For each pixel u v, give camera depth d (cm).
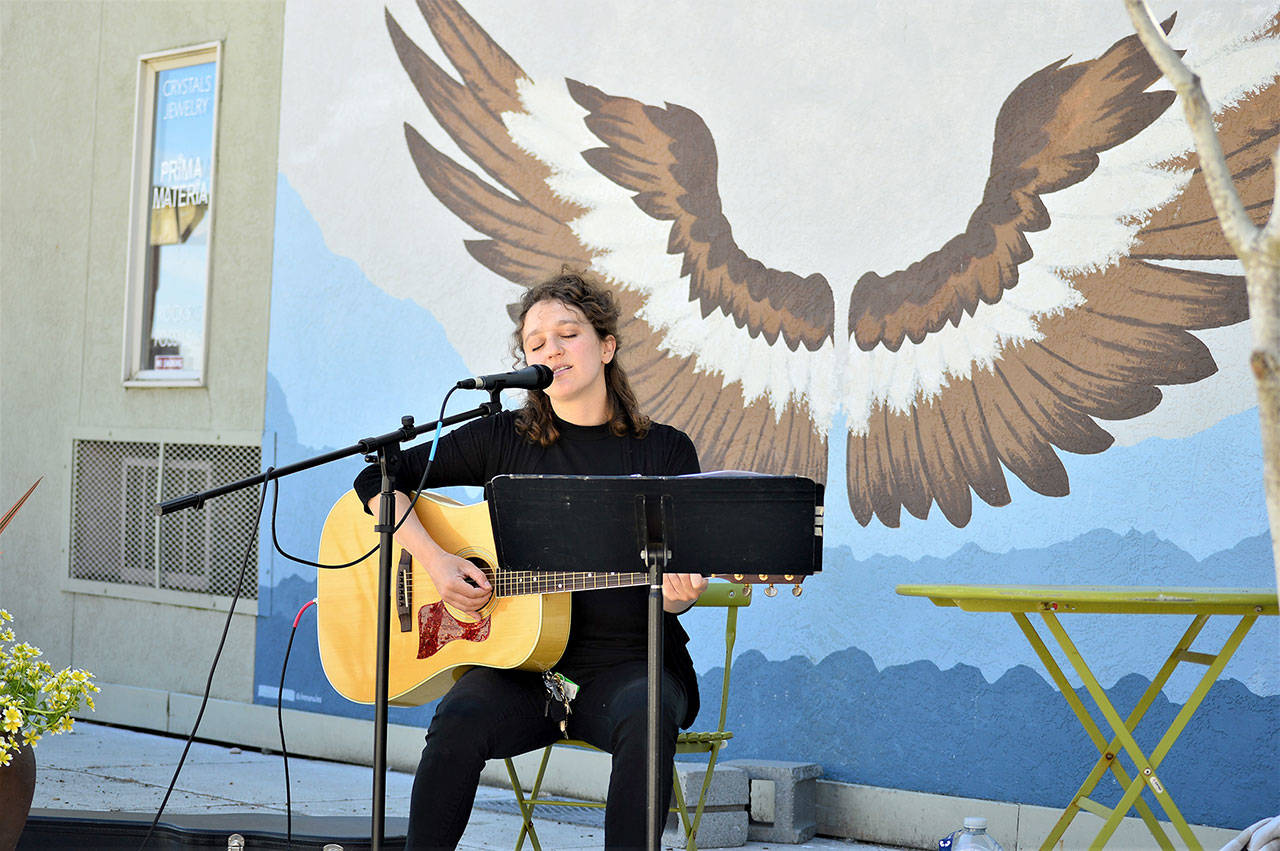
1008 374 553
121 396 858
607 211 664
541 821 595
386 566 381
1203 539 508
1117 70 532
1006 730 544
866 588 582
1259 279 227
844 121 600
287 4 795
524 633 404
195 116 846
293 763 725
